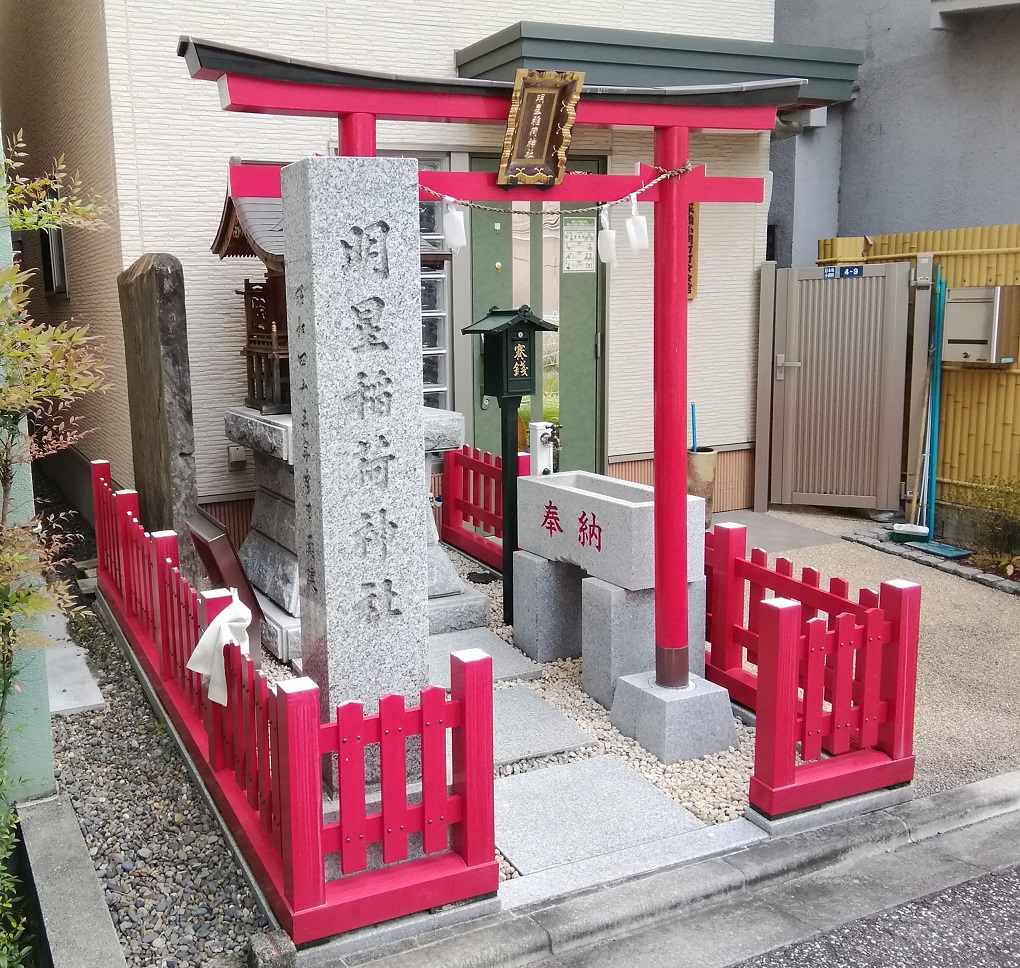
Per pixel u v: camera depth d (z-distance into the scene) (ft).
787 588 15.62
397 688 12.16
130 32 21.47
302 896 10.23
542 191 14.35
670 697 15.01
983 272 26.50
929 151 31.45
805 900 11.93
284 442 18.54
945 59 30.60
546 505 18.35
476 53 23.84
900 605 13.21
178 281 18.53
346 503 11.58
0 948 11.09
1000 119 29.12
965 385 27.30
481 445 26.81
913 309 28.40
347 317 11.29
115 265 23.13
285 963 10.14
